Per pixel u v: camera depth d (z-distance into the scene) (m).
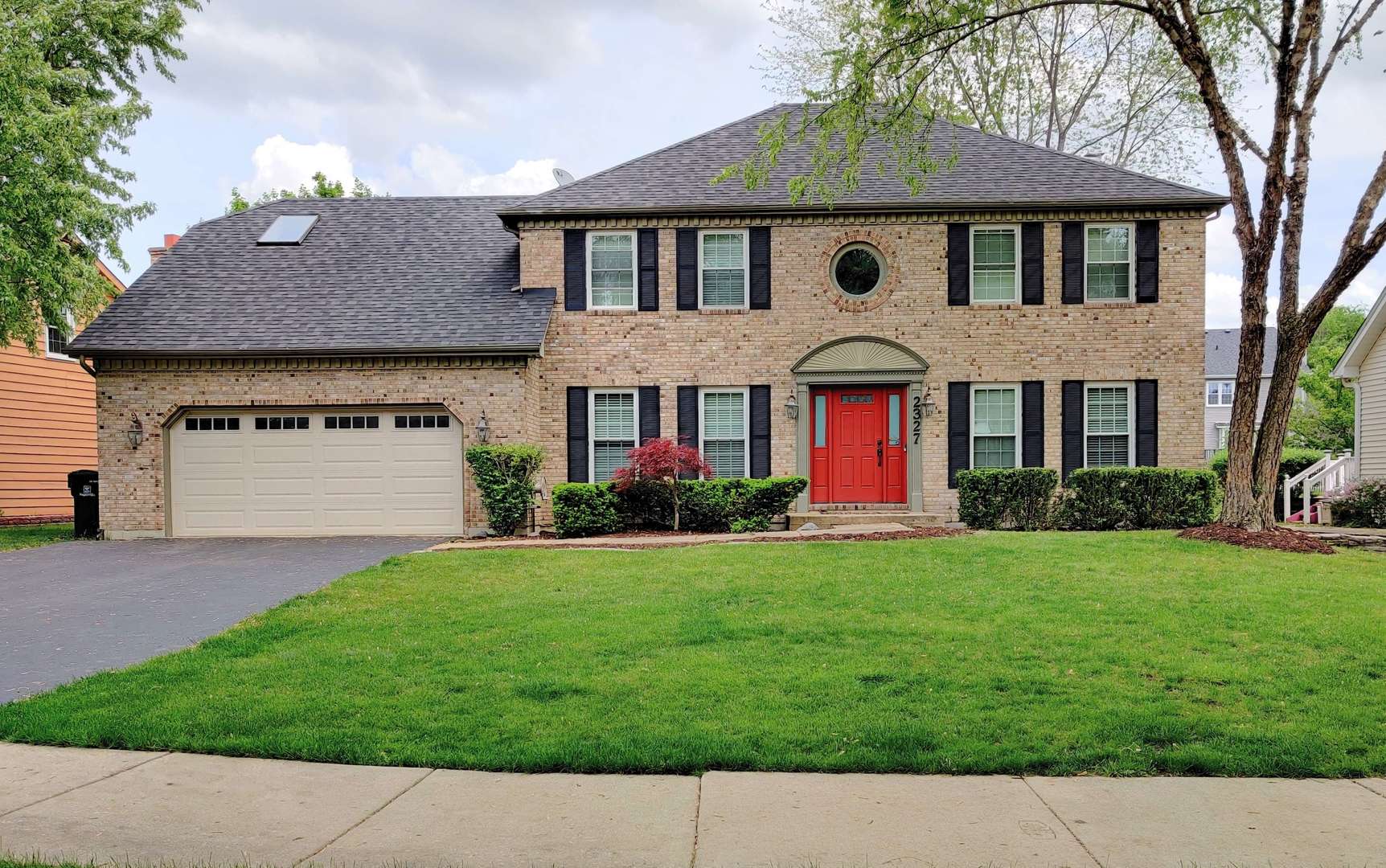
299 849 4.11
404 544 14.78
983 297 17.42
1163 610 8.52
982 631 7.88
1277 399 12.70
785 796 4.68
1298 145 12.61
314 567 12.22
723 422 17.62
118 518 16.33
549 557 12.37
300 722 5.81
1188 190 17.23
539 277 17.69
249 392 16.34
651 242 17.59
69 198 16.41
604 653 7.34
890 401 17.66
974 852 4.04
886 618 8.41
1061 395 17.31
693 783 4.88
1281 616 8.25
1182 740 5.37
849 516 16.91
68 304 17.11
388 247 19.34
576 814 4.47
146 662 7.35
